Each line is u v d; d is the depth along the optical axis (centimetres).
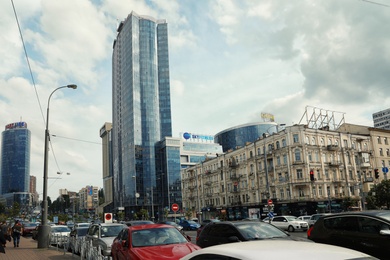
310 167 5681
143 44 14238
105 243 1419
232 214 7050
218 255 388
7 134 15388
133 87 13450
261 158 6425
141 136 13088
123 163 13675
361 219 928
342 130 6719
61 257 1608
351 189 6034
